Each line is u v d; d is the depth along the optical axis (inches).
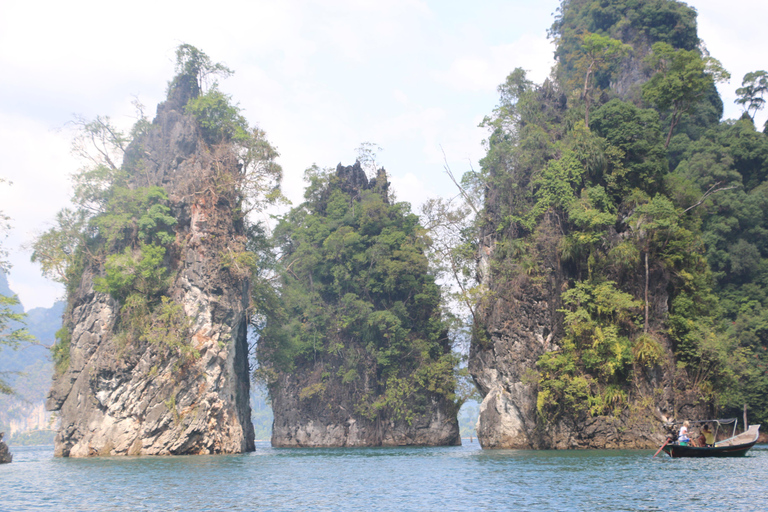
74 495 1331.2
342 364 3762.3
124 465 2058.3
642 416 2444.6
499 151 2896.2
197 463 2124.8
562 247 2652.6
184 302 2615.7
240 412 2952.8
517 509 1093.1
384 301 3811.5
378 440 3695.9
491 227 2984.7
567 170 2714.1
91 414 2566.4
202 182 2743.6
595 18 4852.4
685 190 2854.3
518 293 2709.2
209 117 2839.6
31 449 4726.9
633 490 1272.1
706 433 2180.1
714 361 2544.3
